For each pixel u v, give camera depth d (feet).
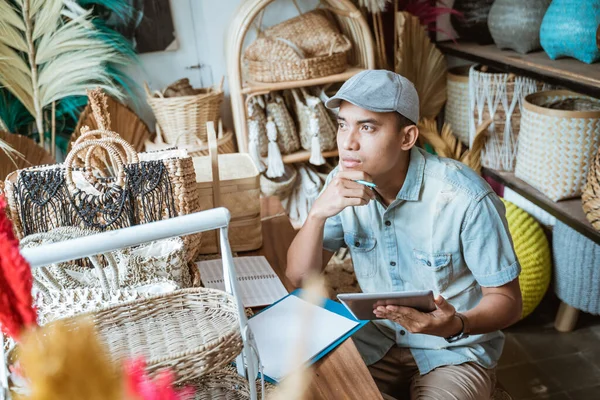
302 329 1.59
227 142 9.59
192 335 3.37
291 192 10.14
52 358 1.46
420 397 4.94
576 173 8.09
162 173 4.79
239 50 9.05
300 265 5.10
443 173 4.91
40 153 8.44
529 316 9.18
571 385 7.71
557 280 8.60
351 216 5.32
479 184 4.92
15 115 9.66
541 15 8.89
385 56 10.41
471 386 4.94
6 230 1.89
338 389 3.80
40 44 8.83
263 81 9.43
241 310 3.24
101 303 3.68
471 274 5.24
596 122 7.84
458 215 4.86
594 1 7.85
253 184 5.71
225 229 3.18
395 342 5.41
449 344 5.16
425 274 5.19
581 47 7.97
